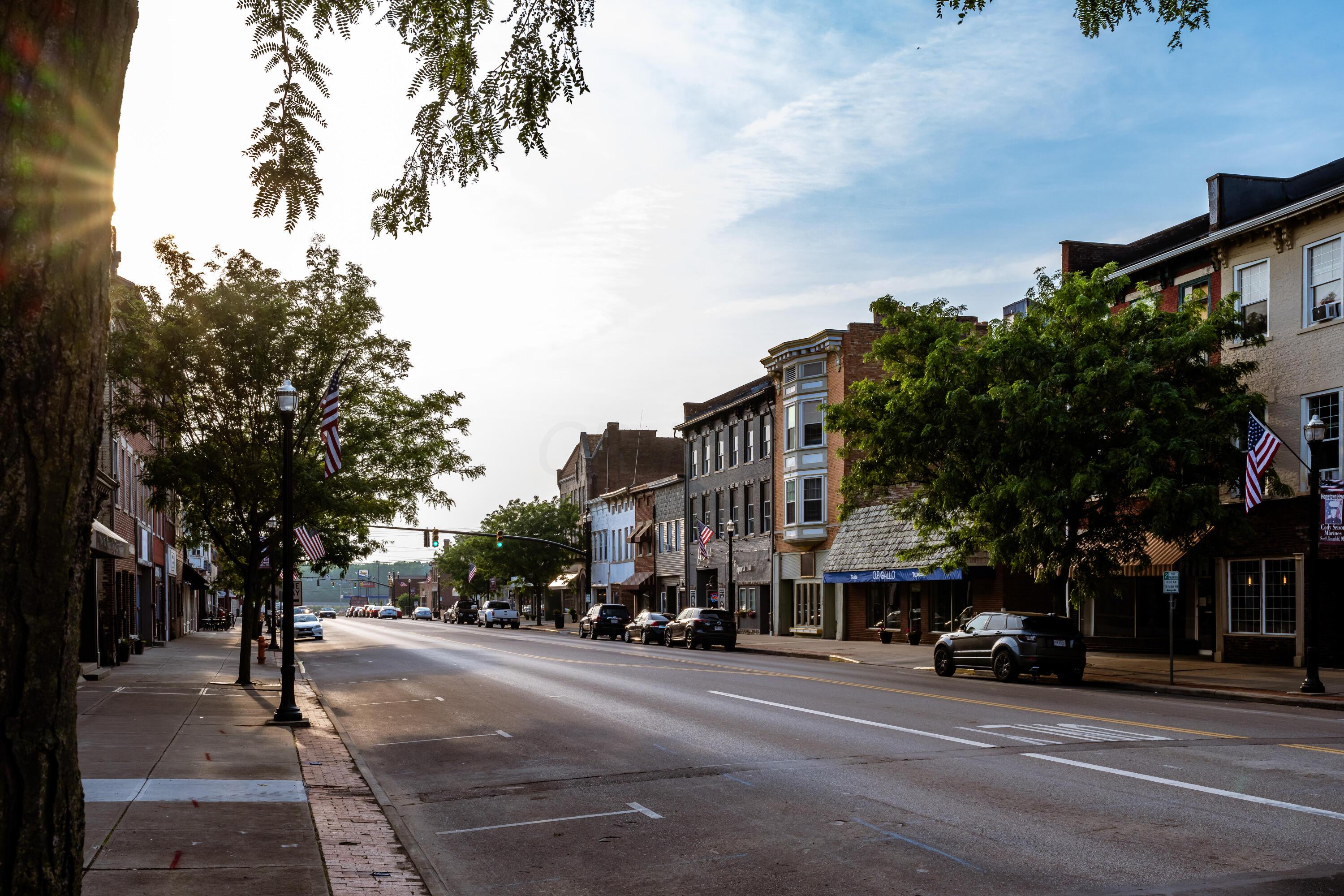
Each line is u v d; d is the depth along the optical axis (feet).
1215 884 22.93
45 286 10.07
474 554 282.15
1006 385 83.61
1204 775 35.83
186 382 75.31
